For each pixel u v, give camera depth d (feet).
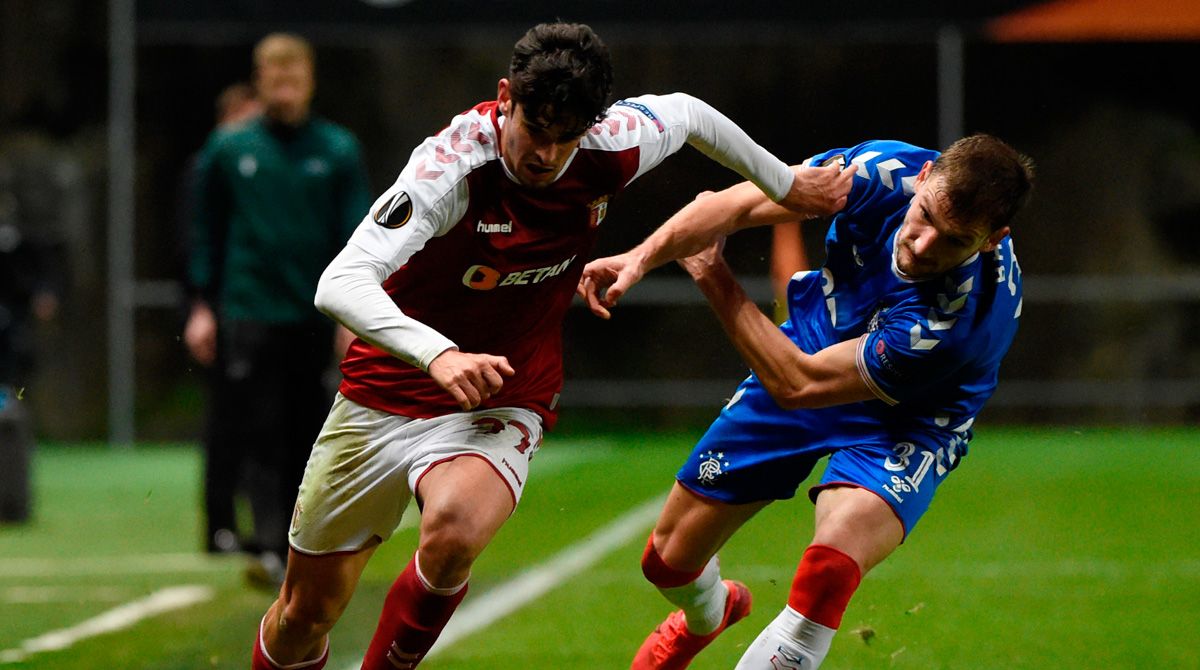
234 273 77.71
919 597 68.69
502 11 150.82
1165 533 90.63
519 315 40.29
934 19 151.74
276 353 77.66
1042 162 191.83
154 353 181.06
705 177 108.58
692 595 46.50
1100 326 184.85
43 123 186.80
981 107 192.44
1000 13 151.94
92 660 57.41
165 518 105.91
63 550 90.12
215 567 82.53
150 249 182.09
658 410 176.04
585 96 35.32
